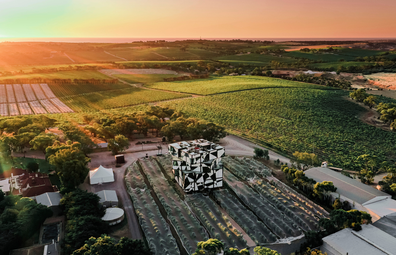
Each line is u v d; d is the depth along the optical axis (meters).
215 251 46.44
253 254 55.88
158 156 104.75
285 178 90.25
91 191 78.69
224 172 92.88
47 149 90.81
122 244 49.66
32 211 59.22
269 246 58.81
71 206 63.72
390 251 52.41
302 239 61.09
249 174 91.00
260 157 106.88
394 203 70.44
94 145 106.88
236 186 83.69
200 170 78.62
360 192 73.62
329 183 74.25
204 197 77.00
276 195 78.62
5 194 71.62
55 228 61.00
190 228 62.44
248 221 66.31
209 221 66.25
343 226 60.41
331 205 73.88
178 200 75.00
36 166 85.81
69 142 99.06
